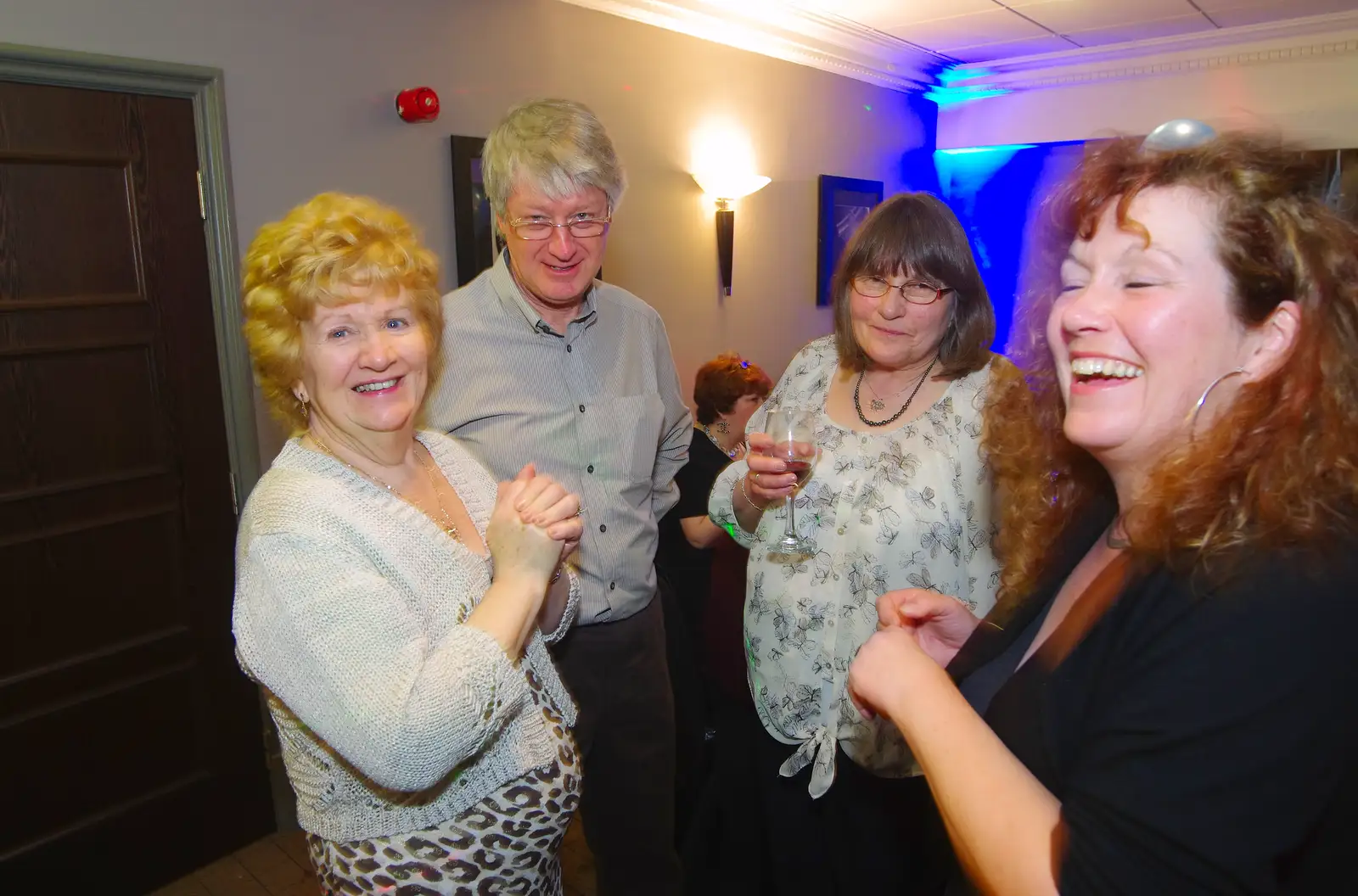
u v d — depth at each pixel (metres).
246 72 2.35
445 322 1.63
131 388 2.20
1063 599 0.90
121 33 2.10
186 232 2.26
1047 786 0.74
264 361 1.05
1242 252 0.64
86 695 2.20
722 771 1.87
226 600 2.44
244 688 2.51
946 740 0.74
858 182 5.04
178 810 2.41
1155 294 0.68
